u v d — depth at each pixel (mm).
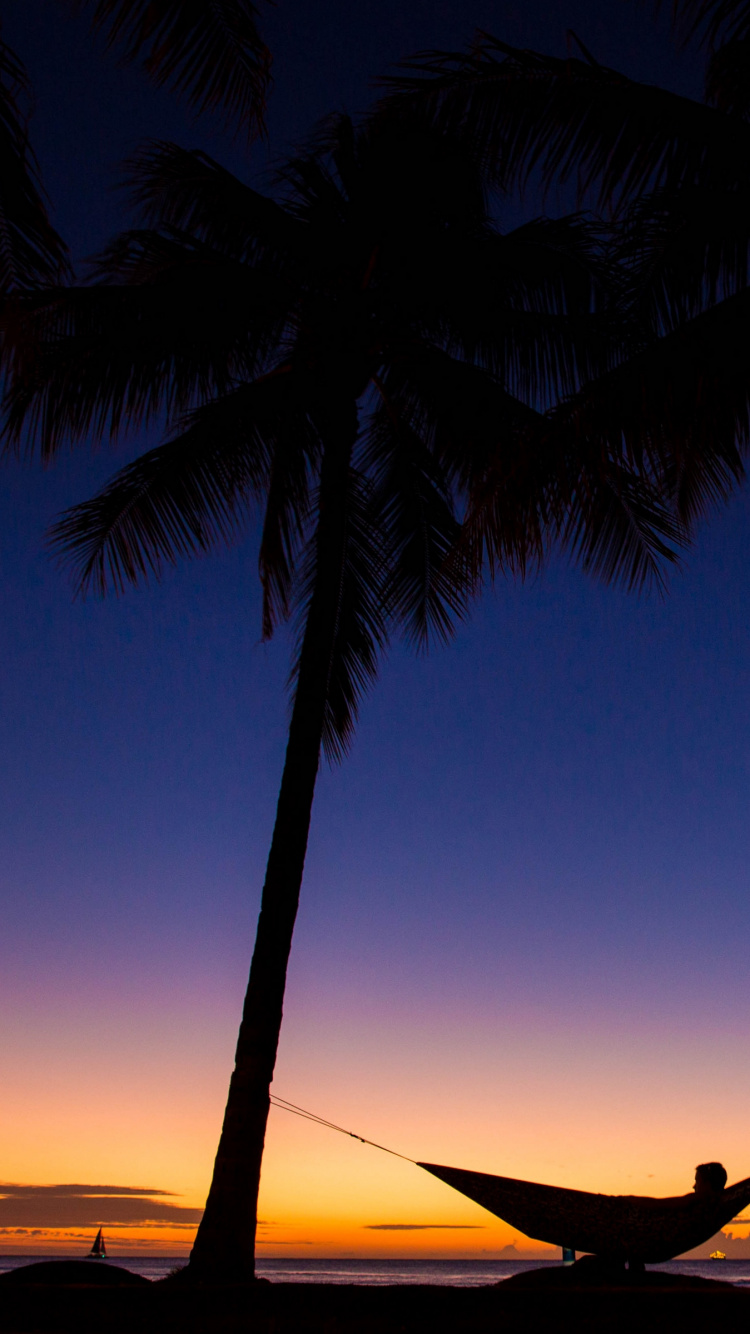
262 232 10039
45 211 4695
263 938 7738
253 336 9969
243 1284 5945
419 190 9766
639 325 7844
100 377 9148
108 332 8969
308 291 10062
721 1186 6109
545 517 7594
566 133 7211
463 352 10133
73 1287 5832
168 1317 5574
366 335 9797
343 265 9961
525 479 7379
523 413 9234
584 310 9164
